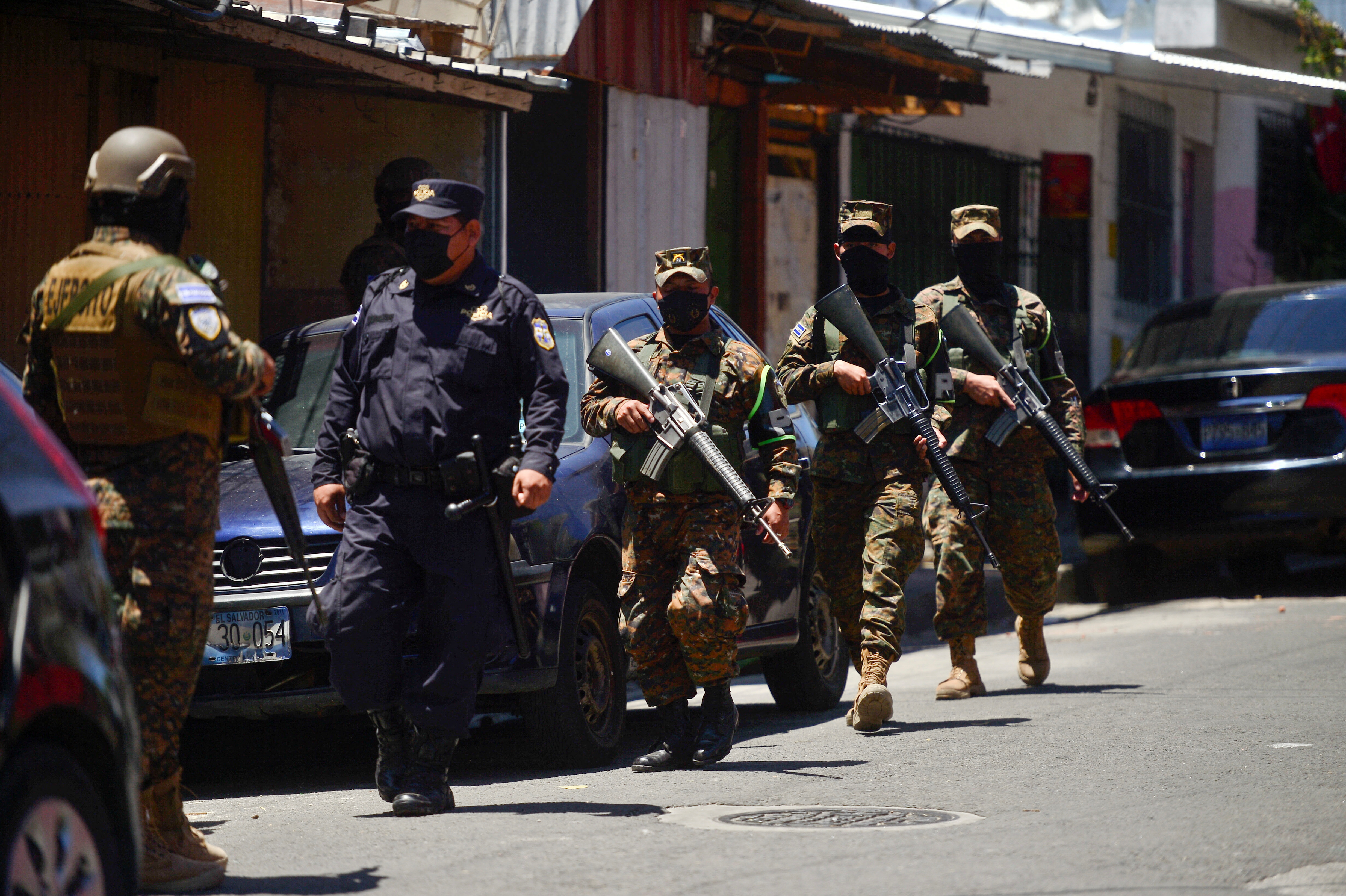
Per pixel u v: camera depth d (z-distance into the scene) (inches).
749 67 1338.6
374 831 493.0
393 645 517.3
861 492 706.2
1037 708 733.9
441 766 523.5
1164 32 1523.1
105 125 906.7
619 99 1191.6
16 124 860.0
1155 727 666.2
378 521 515.5
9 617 298.5
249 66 981.2
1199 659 877.2
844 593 724.7
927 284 1696.6
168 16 807.1
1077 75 1908.2
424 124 1053.2
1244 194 2347.4
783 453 610.5
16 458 323.0
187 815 549.6
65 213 886.4
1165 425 1122.7
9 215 859.4
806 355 712.4
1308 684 773.9
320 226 1040.8
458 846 464.8
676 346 610.2
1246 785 545.0
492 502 512.4
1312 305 1162.0
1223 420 1102.4
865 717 685.3
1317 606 1099.3
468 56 1049.5
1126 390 1136.8
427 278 518.0
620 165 1196.5
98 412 414.9
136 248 420.5
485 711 668.1
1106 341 1985.7
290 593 578.6
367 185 1045.2
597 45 1148.5
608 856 447.2
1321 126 2516.0
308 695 580.4
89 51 891.4
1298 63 1740.9
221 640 577.0
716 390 601.6
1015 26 1286.9
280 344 749.3
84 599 327.9
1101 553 1180.5
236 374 414.0
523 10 1075.9
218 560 582.2
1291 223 2495.1
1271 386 1087.0
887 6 1266.0
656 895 400.5
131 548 413.7
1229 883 410.9
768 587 735.7
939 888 405.7
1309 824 484.1
